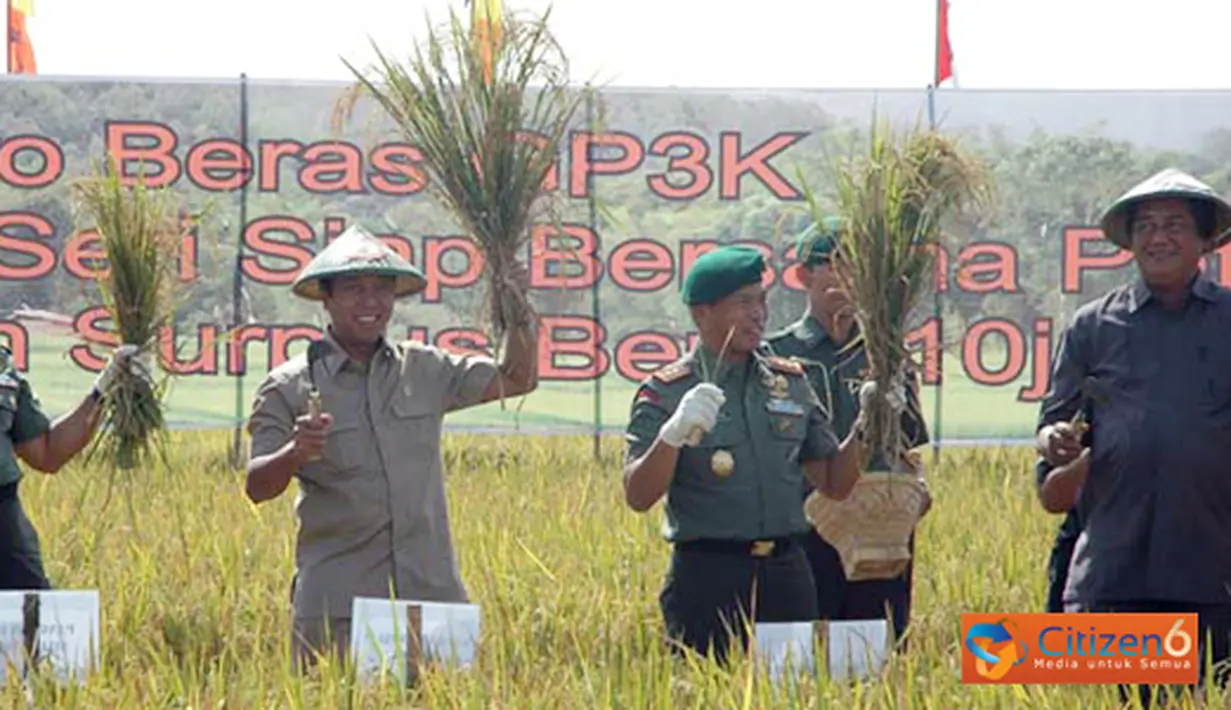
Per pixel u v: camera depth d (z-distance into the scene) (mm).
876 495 9773
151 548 14547
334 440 9883
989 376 23719
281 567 14102
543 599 12727
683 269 23641
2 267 23234
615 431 23578
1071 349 9836
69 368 23219
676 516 9867
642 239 23641
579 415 23578
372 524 9891
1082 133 23750
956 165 9703
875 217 9547
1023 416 23750
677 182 23641
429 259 23578
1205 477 9352
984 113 23703
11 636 9461
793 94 23672
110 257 11102
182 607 12453
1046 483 9867
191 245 23234
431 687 8734
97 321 23234
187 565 13844
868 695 8742
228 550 14508
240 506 17141
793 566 9930
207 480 19188
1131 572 9477
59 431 10805
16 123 23344
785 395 9883
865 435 9602
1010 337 23719
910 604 11359
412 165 10031
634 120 23609
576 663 10406
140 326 11062
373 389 9977
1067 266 23734
